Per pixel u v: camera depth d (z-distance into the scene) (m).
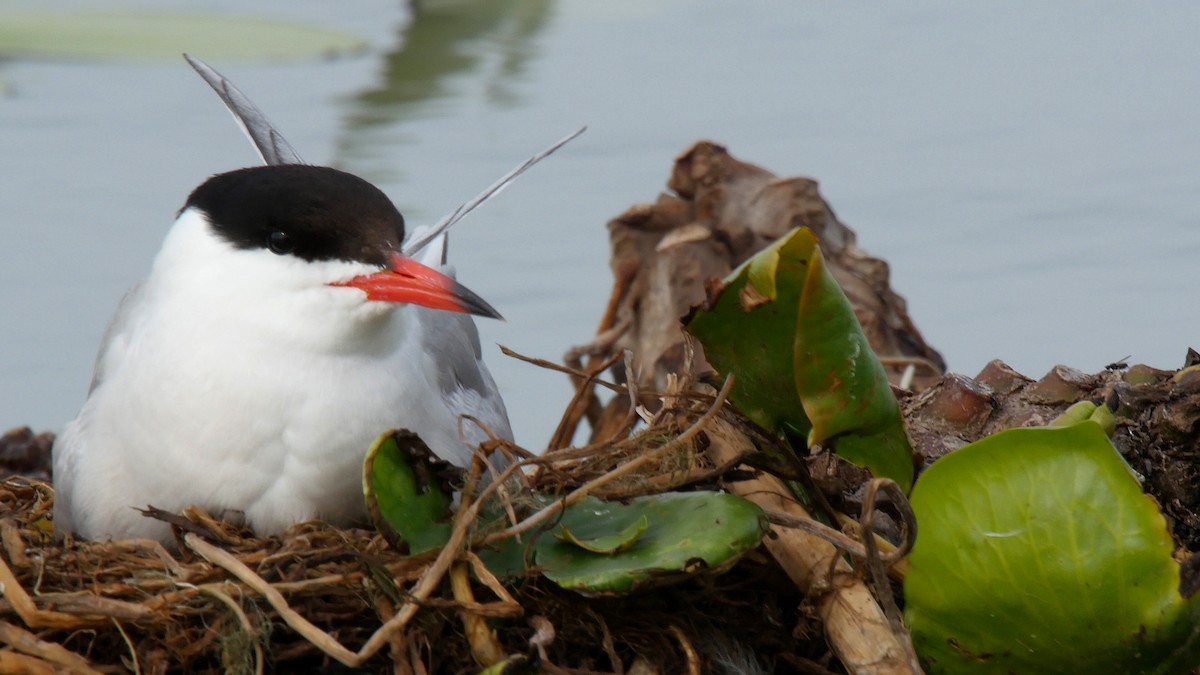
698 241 10.52
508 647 6.52
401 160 13.75
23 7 18.12
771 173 10.91
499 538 6.33
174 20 17.45
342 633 6.51
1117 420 7.20
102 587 6.53
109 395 7.45
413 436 6.49
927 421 7.81
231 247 7.18
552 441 7.92
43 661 6.25
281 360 7.16
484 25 17.52
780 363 6.52
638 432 6.84
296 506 7.32
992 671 6.38
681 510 6.53
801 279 6.17
